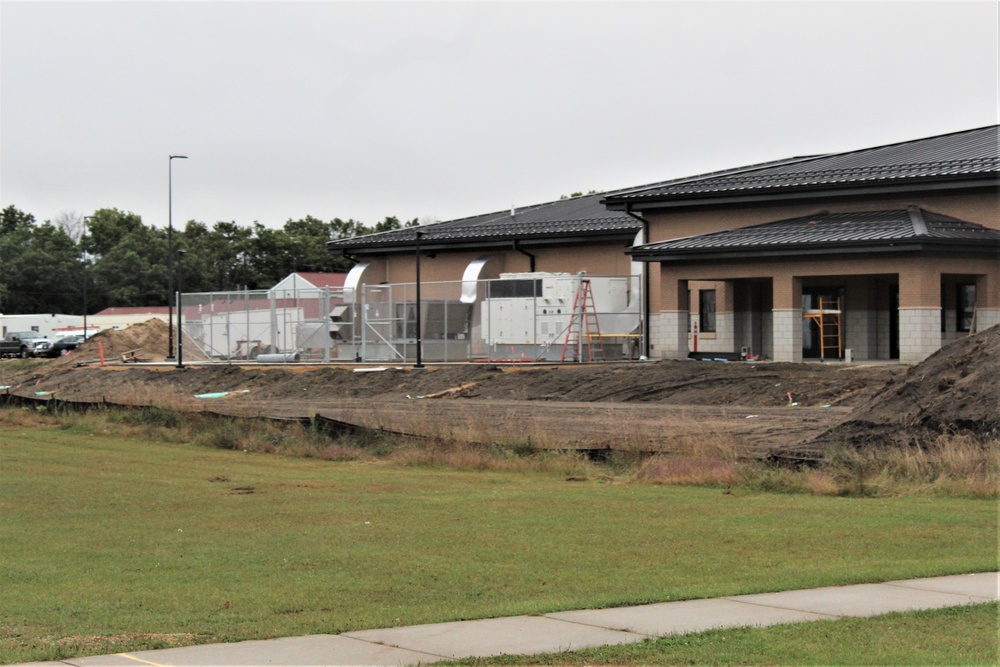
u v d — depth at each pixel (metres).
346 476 23.42
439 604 11.57
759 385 35.03
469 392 40.62
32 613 11.34
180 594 12.23
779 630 9.92
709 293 47.06
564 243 52.34
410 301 51.41
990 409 21.84
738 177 47.38
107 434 32.84
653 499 19.20
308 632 10.33
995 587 11.73
